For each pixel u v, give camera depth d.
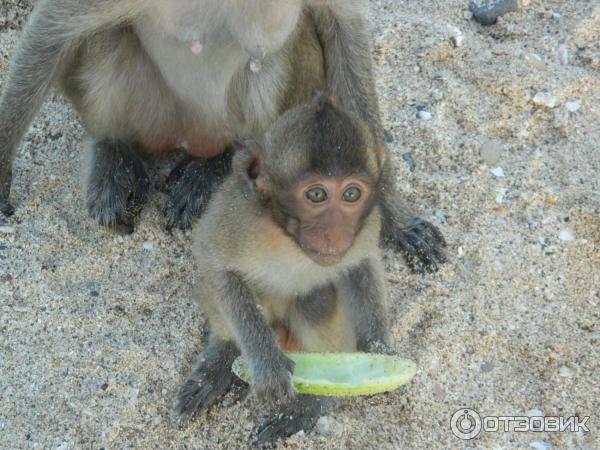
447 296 1.16
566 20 1.40
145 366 1.10
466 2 1.42
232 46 1.12
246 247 1.04
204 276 1.07
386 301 1.10
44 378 1.09
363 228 1.03
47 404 1.08
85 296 1.14
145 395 1.09
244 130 1.22
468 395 1.10
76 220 1.20
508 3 1.40
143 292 1.15
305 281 1.07
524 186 1.24
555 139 1.29
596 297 1.17
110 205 1.19
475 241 1.20
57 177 1.24
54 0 1.13
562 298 1.16
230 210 1.05
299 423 1.08
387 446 1.07
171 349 1.12
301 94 1.21
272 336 1.04
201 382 1.09
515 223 1.21
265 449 1.07
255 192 1.02
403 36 1.37
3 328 1.12
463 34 1.37
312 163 0.97
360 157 0.98
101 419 1.07
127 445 1.06
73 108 1.28
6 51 1.36
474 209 1.23
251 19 1.08
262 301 1.10
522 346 1.13
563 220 1.21
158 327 1.13
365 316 1.08
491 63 1.34
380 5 1.42
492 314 1.15
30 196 1.22
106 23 1.13
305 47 1.20
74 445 1.05
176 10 1.08
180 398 1.08
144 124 1.22
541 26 1.39
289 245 1.03
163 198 1.23
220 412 1.09
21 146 1.27
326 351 1.09
